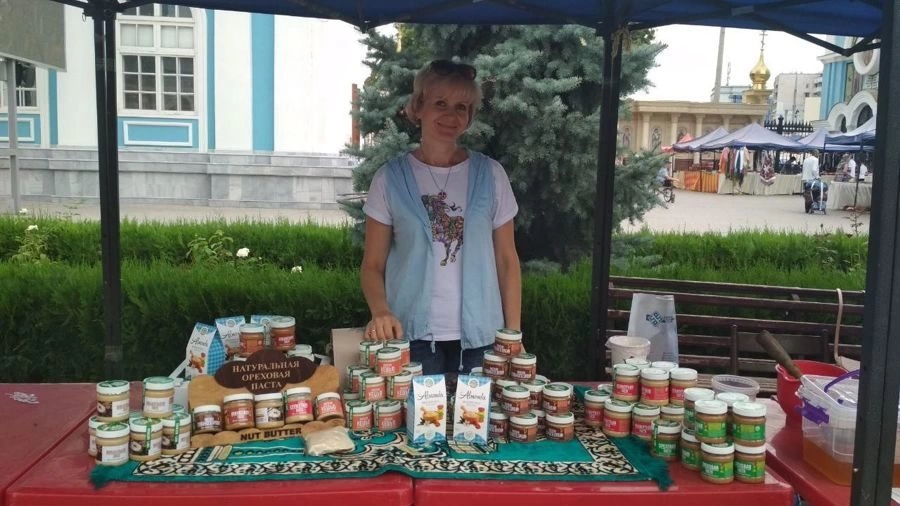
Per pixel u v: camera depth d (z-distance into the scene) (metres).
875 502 1.54
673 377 2.02
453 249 2.42
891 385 1.50
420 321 2.40
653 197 6.11
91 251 6.74
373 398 2.05
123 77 15.04
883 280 1.46
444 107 2.41
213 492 1.62
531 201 5.90
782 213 19.81
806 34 3.21
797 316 4.33
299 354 2.13
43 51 10.56
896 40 1.39
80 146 15.20
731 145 27.23
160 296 4.05
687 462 1.83
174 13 14.80
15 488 1.63
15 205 10.46
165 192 14.67
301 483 1.67
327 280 4.32
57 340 4.11
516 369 2.10
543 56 5.70
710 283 4.04
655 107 38.47
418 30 6.10
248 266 5.65
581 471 1.77
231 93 14.80
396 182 2.44
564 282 4.38
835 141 22.56
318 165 14.73
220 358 2.26
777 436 2.16
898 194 1.44
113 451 1.74
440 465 1.78
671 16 3.16
